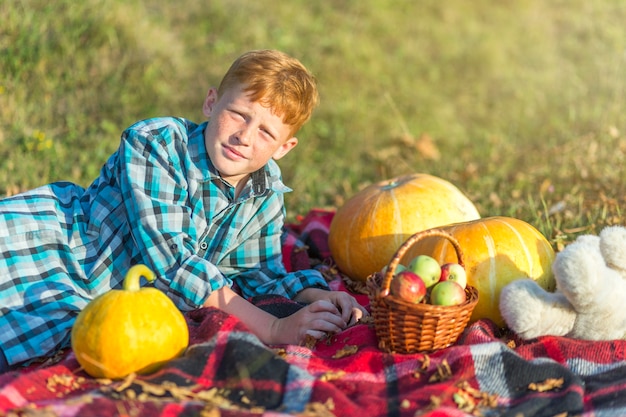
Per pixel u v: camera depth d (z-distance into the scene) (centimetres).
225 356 271
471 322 329
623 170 554
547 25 1104
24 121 641
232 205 345
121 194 329
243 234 360
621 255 305
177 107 753
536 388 263
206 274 307
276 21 953
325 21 1002
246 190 348
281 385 256
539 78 964
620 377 274
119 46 769
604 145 628
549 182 565
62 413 225
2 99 651
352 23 1013
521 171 639
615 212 484
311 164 727
